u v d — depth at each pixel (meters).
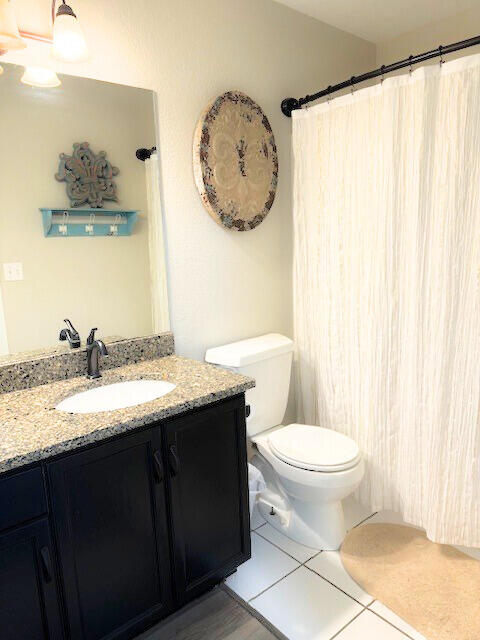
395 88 1.79
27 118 1.55
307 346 2.37
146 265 1.89
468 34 2.29
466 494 1.84
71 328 1.70
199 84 1.94
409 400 1.95
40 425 1.28
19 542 1.17
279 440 2.00
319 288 2.24
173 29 1.84
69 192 1.66
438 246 1.77
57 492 1.22
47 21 1.54
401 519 2.13
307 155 2.19
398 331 1.96
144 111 1.80
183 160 1.94
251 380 1.62
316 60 2.39
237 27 2.04
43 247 1.63
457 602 1.63
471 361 1.75
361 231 2.01
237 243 2.20
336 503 1.95
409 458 1.98
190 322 2.07
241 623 1.58
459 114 1.65
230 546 1.68
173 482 1.46
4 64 1.48
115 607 1.39
